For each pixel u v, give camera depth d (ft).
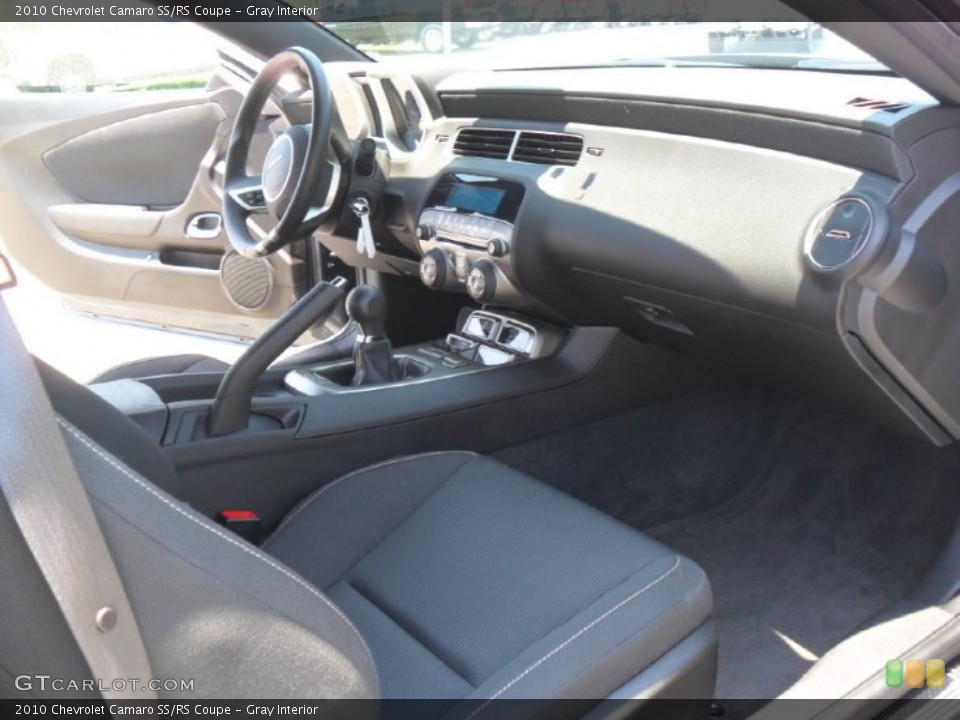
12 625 2.25
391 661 3.91
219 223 8.70
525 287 6.59
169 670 2.43
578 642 3.59
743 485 7.05
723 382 7.62
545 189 6.18
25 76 9.33
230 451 5.31
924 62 4.09
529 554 4.29
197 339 9.33
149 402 5.23
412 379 6.42
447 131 7.03
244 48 7.50
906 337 4.64
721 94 5.21
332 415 5.75
